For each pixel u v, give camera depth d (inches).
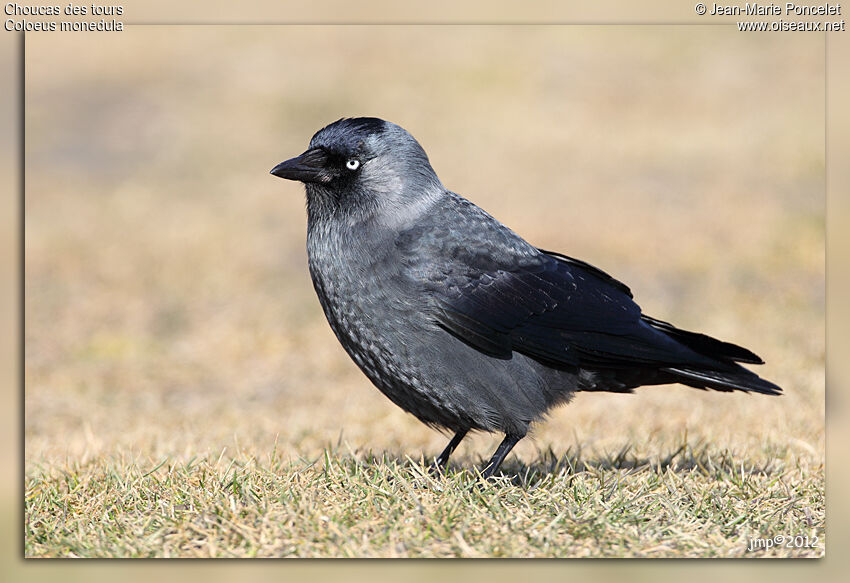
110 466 419.5
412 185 411.5
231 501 350.6
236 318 812.6
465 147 1284.4
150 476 400.8
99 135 1353.3
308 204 422.0
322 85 1513.3
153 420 583.5
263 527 336.5
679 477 398.0
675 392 608.1
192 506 357.1
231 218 1074.7
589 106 1417.3
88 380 678.5
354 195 408.2
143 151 1309.1
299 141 1342.3
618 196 1088.8
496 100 1450.5
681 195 1081.4
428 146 1294.3
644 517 349.7
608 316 412.2
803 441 468.4
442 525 338.0
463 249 401.7
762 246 915.4
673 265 895.1
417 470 383.9
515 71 1552.7
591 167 1197.7
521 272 408.5
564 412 571.8
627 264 907.4
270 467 400.5
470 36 1728.6
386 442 513.7
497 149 1272.1
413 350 398.3
